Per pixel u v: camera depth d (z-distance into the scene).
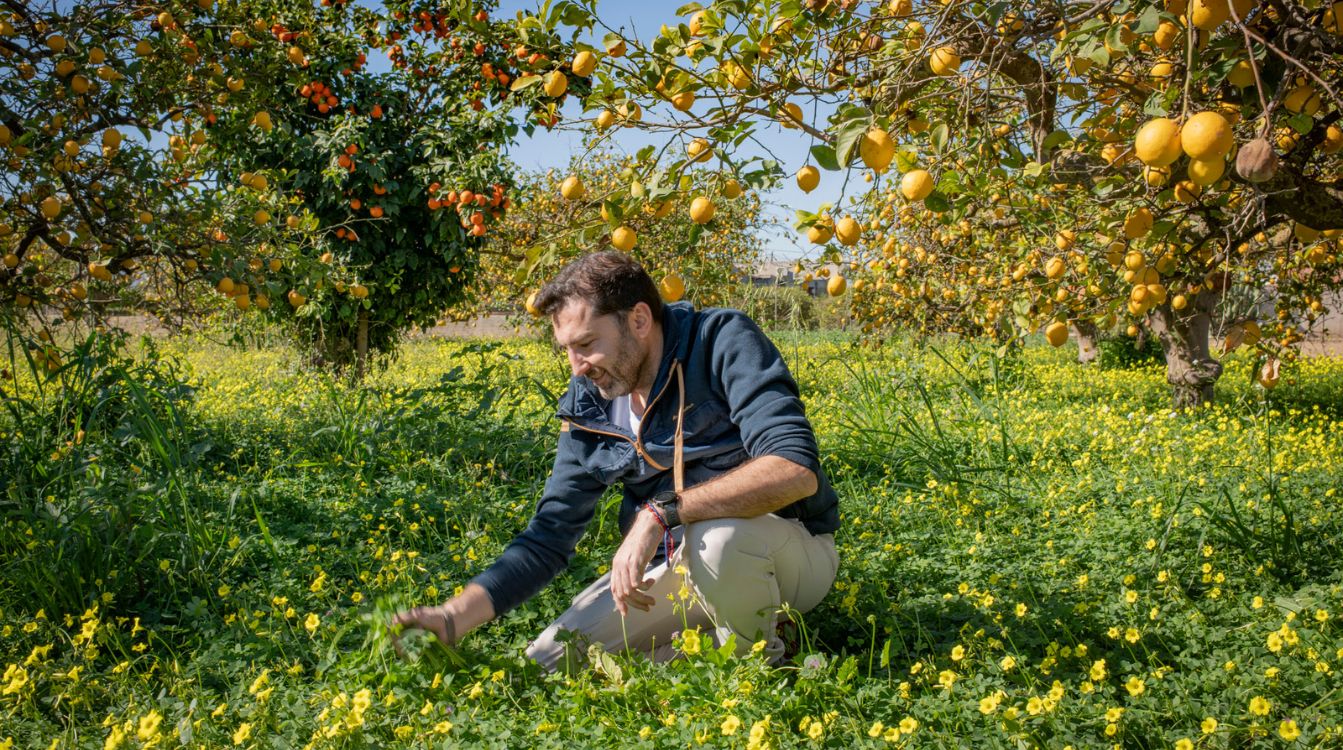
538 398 6.91
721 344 2.41
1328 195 2.50
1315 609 2.54
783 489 2.21
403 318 10.22
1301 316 5.98
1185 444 5.27
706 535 2.30
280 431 5.67
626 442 2.50
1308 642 2.33
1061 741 1.98
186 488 3.77
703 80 2.25
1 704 2.24
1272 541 3.27
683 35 2.21
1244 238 2.91
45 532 3.02
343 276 6.65
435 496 4.07
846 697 2.17
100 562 2.96
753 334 2.42
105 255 4.25
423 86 9.66
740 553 2.29
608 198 2.29
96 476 3.44
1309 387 9.79
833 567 2.63
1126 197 2.78
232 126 5.16
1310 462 4.86
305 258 4.90
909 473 4.91
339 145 8.67
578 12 2.27
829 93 2.36
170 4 4.35
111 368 4.31
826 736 2.01
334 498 4.16
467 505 3.88
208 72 4.59
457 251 9.91
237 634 2.65
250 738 2.00
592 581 3.13
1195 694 2.22
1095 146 2.86
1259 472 4.29
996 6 2.06
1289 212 2.58
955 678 2.20
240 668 2.46
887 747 1.96
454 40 8.84
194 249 4.41
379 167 8.79
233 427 5.69
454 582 3.13
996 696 1.97
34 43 4.12
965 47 2.50
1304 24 1.99
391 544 3.65
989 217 4.82
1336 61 2.15
